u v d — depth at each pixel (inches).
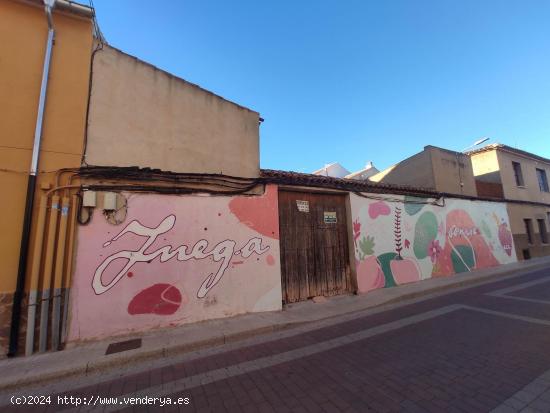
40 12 206.8
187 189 237.5
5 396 137.3
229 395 128.1
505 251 546.3
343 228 338.0
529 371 135.0
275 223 277.9
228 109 278.2
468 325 206.1
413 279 383.2
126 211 212.2
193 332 205.6
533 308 241.0
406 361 152.1
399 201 393.1
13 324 172.4
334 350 174.1
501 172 615.2
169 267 222.2
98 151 209.0
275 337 205.5
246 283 252.7
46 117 197.6
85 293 193.5
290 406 117.0
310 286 300.7
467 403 113.0
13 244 180.4
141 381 147.1
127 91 225.8
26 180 187.8
